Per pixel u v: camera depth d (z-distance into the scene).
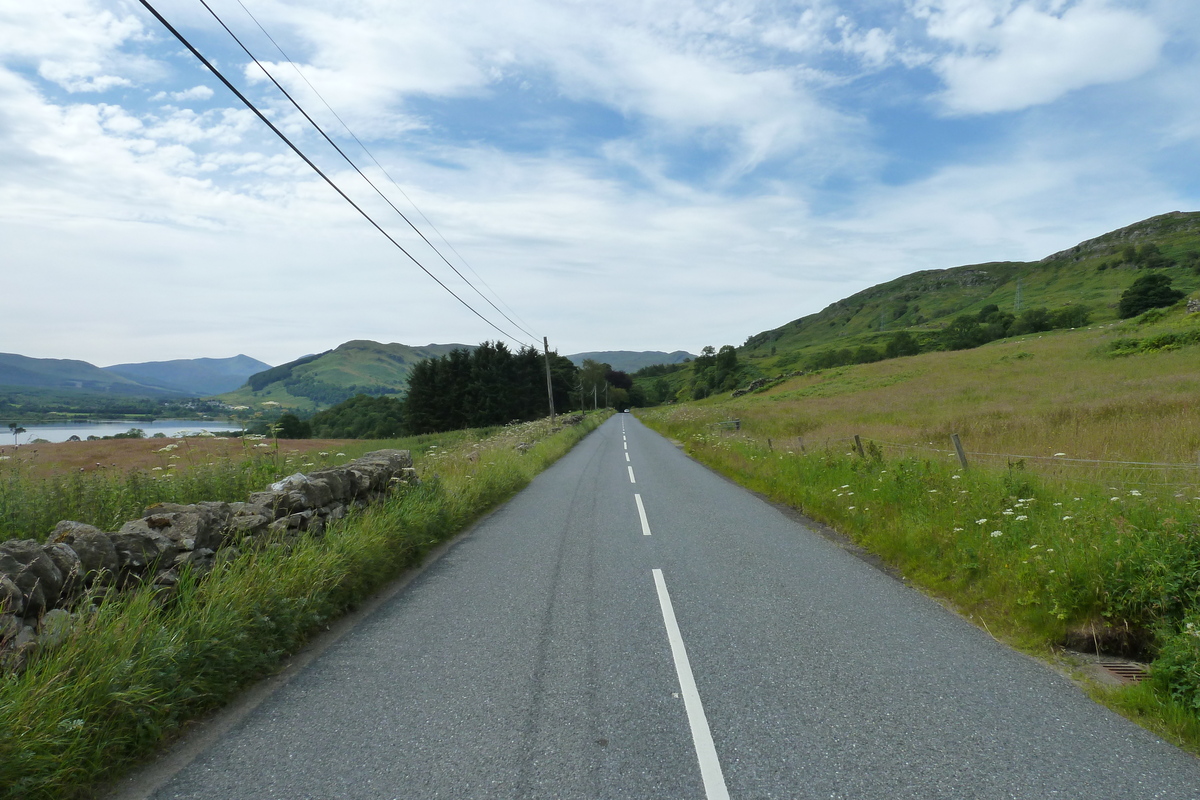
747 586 6.42
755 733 3.44
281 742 3.41
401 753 3.27
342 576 5.74
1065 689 4.01
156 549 4.68
